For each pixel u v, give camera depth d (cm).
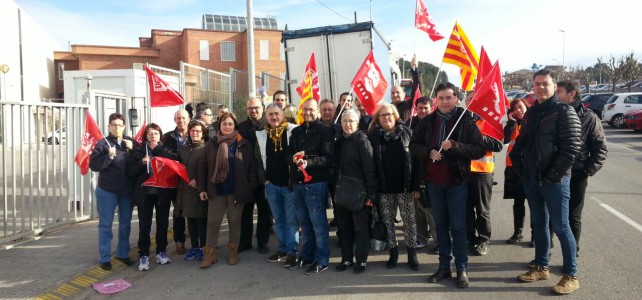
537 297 456
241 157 585
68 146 771
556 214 465
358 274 538
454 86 511
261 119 638
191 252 620
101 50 4278
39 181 700
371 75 683
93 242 673
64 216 809
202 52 4422
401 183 538
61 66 4188
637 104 2323
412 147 514
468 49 699
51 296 489
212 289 511
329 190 610
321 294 484
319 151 544
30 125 679
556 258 568
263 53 4506
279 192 588
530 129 481
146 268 578
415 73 801
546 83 466
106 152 564
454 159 486
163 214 596
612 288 466
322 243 555
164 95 717
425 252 616
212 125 727
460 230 492
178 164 582
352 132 535
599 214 752
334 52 953
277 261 600
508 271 530
